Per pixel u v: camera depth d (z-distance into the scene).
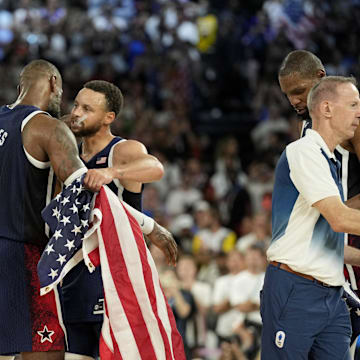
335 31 48.84
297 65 12.38
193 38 48.19
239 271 22.75
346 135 11.40
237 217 31.97
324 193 10.95
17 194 11.48
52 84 12.05
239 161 38.75
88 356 12.49
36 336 11.41
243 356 21.30
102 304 12.15
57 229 11.02
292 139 36.78
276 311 11.31
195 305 21.95
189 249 28.00
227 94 45.34
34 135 11.39
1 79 42.91
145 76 44.47
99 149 12.41
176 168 35.66
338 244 11.38
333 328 11.42
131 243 11.47
